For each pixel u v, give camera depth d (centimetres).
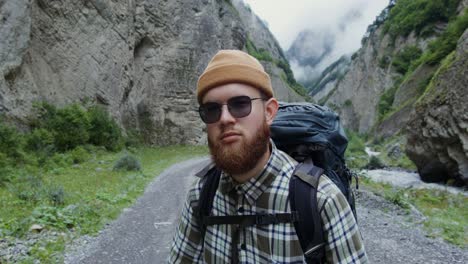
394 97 7519
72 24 2950
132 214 867
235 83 138
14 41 2128
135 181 1408
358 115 10819
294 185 136
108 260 555
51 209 753
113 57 3509
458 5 7806
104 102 3306
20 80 2186
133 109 3981
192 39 4788
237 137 136
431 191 1652
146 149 3638
